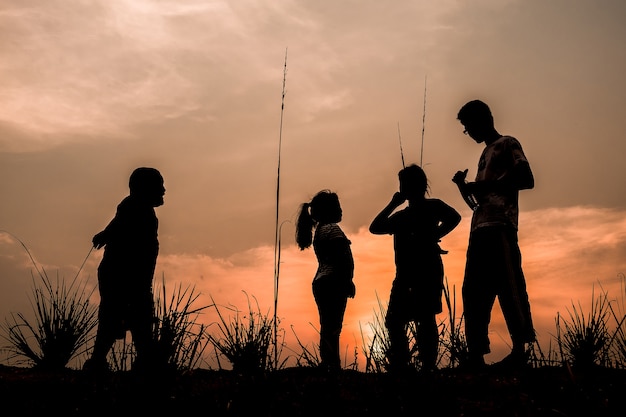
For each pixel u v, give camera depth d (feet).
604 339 15.98
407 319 16.37
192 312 15.11
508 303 15.89
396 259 17.34
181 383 14.49
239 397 13.75
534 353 15.38
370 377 15.40
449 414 12.76
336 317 17.83
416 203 17.62
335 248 18.24
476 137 17.58
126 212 17.20
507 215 16.34
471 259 16.57
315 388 14.23
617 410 12.58
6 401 13.57
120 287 16.52
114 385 13.96
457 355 16.03
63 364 17.66
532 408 12.84
